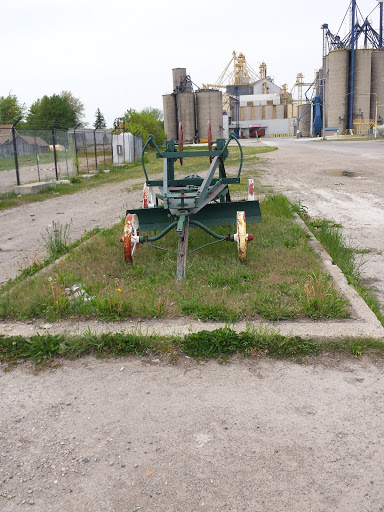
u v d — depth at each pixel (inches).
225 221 312.0
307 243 320.2
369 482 114.7
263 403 148.1
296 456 124.1
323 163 1100.5
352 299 215.0
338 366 168.2
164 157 325.4
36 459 126.3
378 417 139.3
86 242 342.6
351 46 4722.0
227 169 1002.1
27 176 1053.2
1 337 188.7
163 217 311.9
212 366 171.8
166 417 142.6
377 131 3238.2
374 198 559.8
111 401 152.3
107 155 1453.0
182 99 4995.1
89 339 185.5
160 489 114.7
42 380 167.0
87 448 130.2
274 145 2613.2
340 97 4840.1
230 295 221.9
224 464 122.0
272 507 108.1
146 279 246.4
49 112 3250.5
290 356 175.6
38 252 345.7
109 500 112.0
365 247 335.9
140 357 179.6
